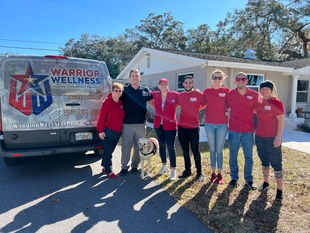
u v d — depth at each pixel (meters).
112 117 4.19
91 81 4.59
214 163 4.02
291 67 10.95
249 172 3.80
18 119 4.01
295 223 2.81
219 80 3.78
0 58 3.91
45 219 2.89
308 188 3.79
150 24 37.38
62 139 4.34
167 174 4.44
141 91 4.30
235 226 2.74
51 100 4.21
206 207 3.18
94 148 4.45
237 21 26.05
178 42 35.62
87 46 38.56
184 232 2.63
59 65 4.28
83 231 2.65
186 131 4.09
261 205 3.24
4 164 5.12
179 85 11.38
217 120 3.86
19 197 3.49
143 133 4.47
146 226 2.75
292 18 22.86
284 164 5.03
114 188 3.83
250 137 3.71
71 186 3.92
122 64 38.34
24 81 4.03
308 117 12.40
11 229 2.68
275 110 3.29
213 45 29.92
